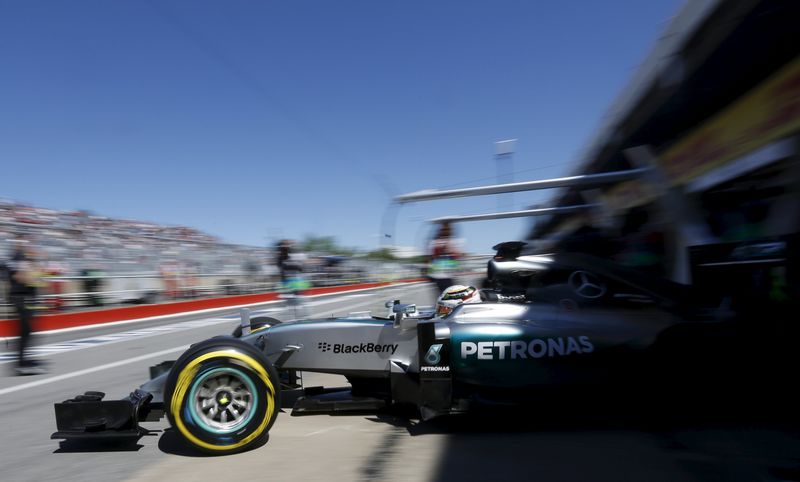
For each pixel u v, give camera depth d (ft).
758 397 10.76
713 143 25.59
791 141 20.03
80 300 46.03
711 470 8.66
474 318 11.91
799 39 18.40
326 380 17.26
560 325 11.39
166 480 9.08
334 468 9.38
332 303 64.54
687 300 11.61
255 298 72.23
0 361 25.25
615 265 12.22
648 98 23.57
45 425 13.32
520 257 12.84
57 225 57.11
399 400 11.64
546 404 11.16
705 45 18.44
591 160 33.65
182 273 61.52
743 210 24.16
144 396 11.00
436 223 19.19
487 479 8.68
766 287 11.28
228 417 10.52
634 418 11.14
